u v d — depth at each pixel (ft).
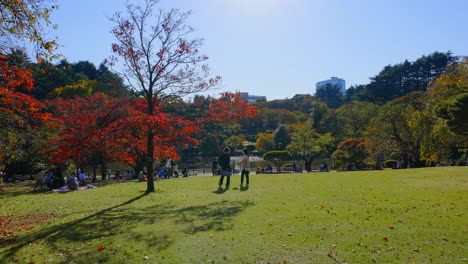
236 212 35.42
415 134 121.39
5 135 43.16
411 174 66.28
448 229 26.94
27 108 43.60
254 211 35.50
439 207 35.01
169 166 106.83
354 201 39.50
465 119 46.85
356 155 159.43
